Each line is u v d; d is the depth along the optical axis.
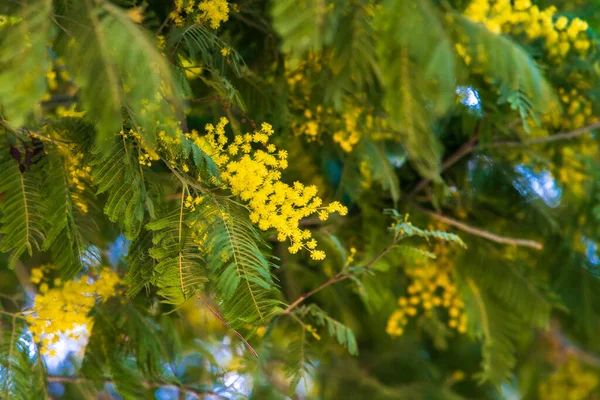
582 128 1.45
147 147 1.12
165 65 1.06
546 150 1.50
